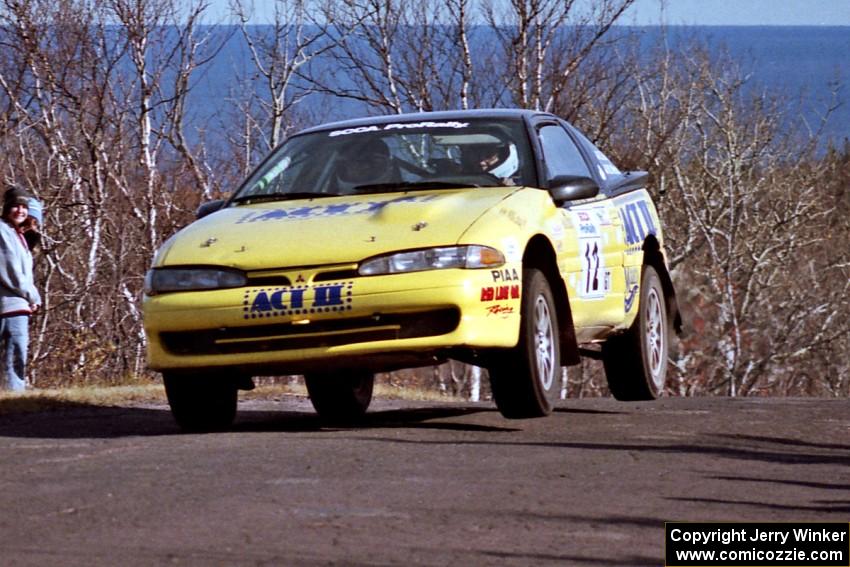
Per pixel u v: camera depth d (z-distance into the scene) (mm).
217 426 11797
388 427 11523
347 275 10586
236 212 11852
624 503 7625
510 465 8914
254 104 29969
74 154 24984
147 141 25812
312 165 12547
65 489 7832
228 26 28422
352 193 12047
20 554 6117
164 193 25078
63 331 21625
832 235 46719
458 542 6508
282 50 29453
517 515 7184
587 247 12648
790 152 44781
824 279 44625
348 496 7609
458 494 7754
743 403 15117
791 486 8391
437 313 10570
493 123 12727
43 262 22859
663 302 15094
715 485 8328
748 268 42344
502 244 10922
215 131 28672
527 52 30438
